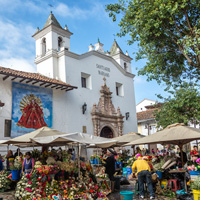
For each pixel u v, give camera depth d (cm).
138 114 3366
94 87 2256
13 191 955
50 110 1784
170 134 866
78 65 2139
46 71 2080
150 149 2978
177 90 1888
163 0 1065
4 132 1493
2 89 1530
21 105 1605
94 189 852
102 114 2212
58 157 963
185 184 841
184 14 1171
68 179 815
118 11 1290
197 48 1031
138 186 891
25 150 1614
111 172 995
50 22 2148
